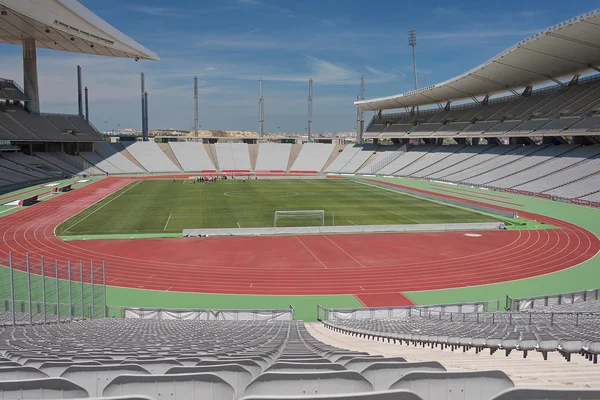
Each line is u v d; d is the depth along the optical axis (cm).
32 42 8306
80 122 9812
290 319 2117
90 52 8650
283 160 11256
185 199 5928
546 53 5572
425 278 2802
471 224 4131
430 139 10512
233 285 2670
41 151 9200
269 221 4469
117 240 3653
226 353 694
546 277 2806
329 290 2602
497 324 1431
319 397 266
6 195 6125
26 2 5619
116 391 363
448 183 7669
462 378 349
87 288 2562
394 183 7900
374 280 2766
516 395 278
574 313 1568
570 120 6275
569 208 5103
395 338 1295
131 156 10344
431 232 4038
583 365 725
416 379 349
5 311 2088
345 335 1580
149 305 2355
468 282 2728
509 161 7319
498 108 8231
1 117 8075
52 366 506
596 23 4509
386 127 10744
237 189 7119
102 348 826
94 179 8538
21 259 3069
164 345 906
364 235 3928
